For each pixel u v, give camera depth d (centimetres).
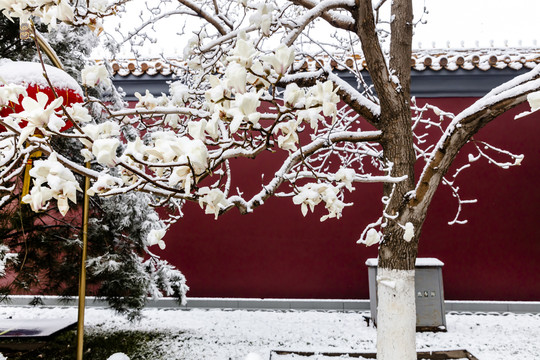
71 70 575
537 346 595
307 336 658
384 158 364
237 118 132
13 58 571
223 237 861
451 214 832
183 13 374
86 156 172
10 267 573
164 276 686
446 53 849
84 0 208
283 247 850
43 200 144
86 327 720
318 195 192
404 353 333
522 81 302
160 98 305
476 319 754
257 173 863
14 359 559
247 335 665
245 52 146
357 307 818
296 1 322
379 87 341
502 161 830
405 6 381
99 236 597
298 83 361
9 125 166
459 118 316
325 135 338
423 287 684
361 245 837
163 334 674
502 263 813
